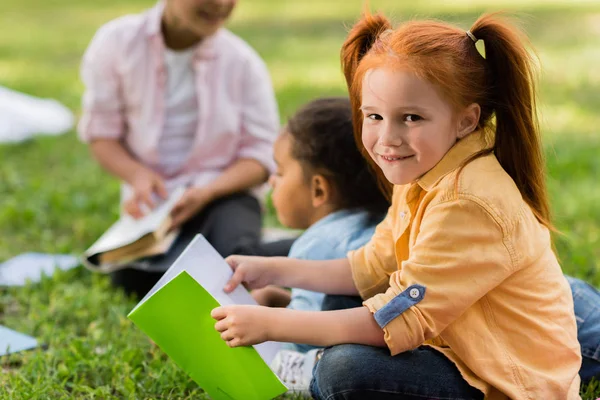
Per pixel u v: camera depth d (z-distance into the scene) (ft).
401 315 6.81
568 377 7.00
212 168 12.73
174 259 11.30
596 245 13.04
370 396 6.98
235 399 7.38
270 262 8.17
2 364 9.33
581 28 33.50
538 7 38.58
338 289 8.29
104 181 16.75
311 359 8.42
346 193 9.28
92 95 12.58
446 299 6.75
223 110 12.54
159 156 12.67
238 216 11.91
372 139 6.97
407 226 7.39
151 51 12.42
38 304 10.95
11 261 12.70
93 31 35.83
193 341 7.20
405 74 6.63
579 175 16.51
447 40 6.81
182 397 8.44
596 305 8.48
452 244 6.76
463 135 7.02
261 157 12.55
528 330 6.96
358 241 8.82
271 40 33.24
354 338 7.04
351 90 7.77
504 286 6.95
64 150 18.80
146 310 6.99
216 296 7.66
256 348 7.66
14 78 26.27
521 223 6.87
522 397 6.81
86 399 8.51
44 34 35.47
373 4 40.78
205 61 12.48
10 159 18.03
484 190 6.78
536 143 7.27
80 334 10.34
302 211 9.49
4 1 47.50
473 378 6.95
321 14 39.55
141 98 12.46
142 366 9.25
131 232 11.34
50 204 15.34
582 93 23.81
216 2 11.63
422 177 7.11
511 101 7.10
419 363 7.02
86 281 11.97
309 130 9.21
